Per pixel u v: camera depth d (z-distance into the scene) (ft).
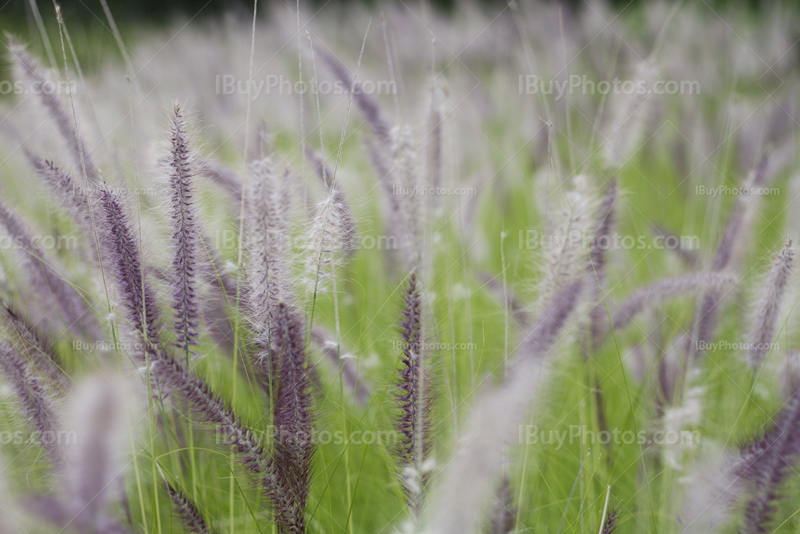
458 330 3.92
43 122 3.63
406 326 3.22
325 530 3.54
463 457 3.10
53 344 3.44
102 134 3.67
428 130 3.81
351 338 3.96
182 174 3.23
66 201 3.45
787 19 8.96
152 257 3.31
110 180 3.45
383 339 3.83
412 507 3.28
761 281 3.66
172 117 3.22
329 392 3.46
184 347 3.27
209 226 3.49
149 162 3.44
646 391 3.84
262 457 3.18
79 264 3.68
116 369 3.31
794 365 3.48
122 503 3.36
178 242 3.24
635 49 7.32
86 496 3.04
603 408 3.66
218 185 3.44
